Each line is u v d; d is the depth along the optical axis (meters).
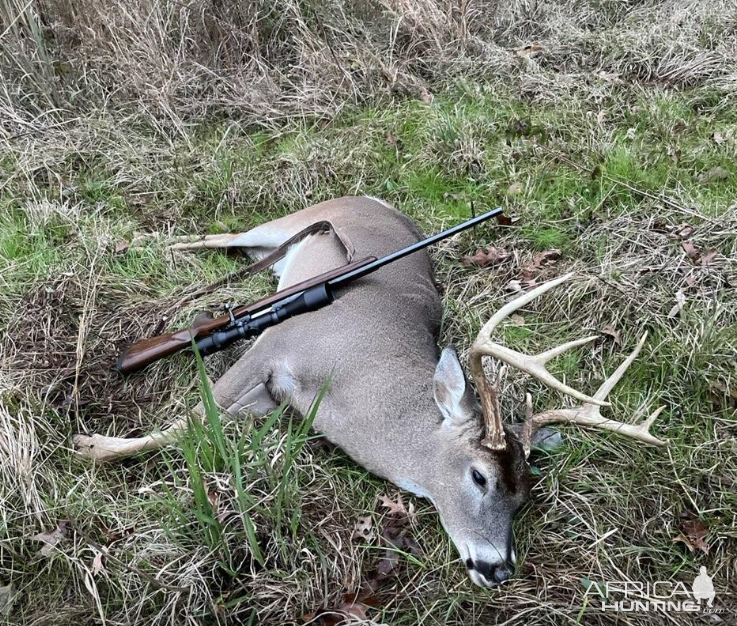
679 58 3.29
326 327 1.82
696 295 2.15
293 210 2.59
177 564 1.46
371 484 1.72
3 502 1.51
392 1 3.34
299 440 1.58
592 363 2.02
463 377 1.59
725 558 1.61
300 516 1.57
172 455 1.67
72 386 1.83
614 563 1.58
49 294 2.05
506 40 3.55
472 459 1.57
